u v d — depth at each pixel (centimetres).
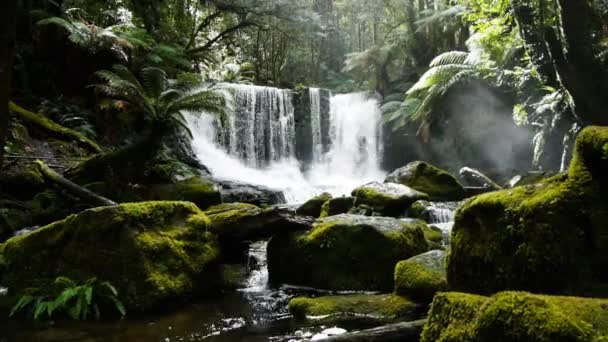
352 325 327
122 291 371
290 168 1711
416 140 1752
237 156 1568
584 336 148
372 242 443
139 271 377
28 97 1106
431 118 1642
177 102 768
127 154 764
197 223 444
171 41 1730
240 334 316
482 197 275
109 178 744
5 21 318
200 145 1434
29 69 1145
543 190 248
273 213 480
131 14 1683
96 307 359
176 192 742
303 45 2448
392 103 1706
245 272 495
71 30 1127
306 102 1784
